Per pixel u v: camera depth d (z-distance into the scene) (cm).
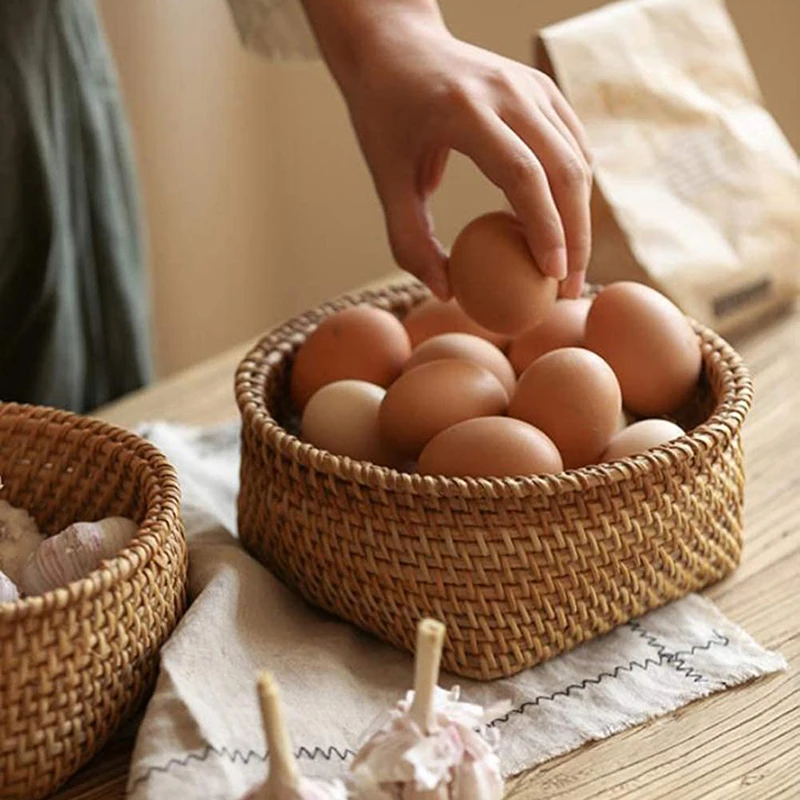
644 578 81
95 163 122
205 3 156
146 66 154
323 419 85
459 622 78
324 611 83
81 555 77
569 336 87
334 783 69
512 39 144
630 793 74
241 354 108
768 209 107
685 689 79
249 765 73
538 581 78
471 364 84
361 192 164
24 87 114
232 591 80
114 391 129
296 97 162
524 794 74
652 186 105
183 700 74
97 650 73
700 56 109
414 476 77
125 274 126
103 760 76
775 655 80
